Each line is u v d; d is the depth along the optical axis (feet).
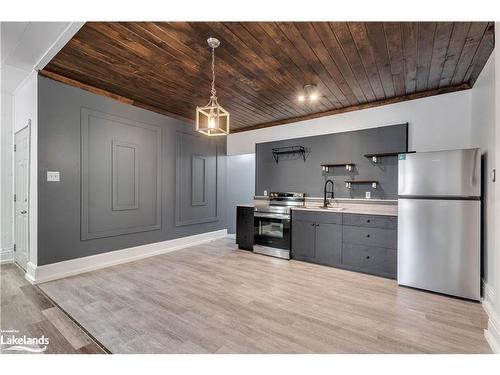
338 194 13.80
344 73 9.56
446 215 8.66
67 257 10.39
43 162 9.70
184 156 15.84
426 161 9.05
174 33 7.20
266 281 9.91
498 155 5.74
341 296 8.55
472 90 10.21
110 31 7.15
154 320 6.97
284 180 16.03
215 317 7.14
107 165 11.79
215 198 18.24
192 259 12.98
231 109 14.07
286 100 12.62
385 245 10.41
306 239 12.64
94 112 11.28
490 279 7.66
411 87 10.93
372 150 12.72
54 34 7.40
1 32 7.30
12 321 6.92
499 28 5.80
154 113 13.96
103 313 7.33
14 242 11.88
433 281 8.84
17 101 11.49
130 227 12.73
